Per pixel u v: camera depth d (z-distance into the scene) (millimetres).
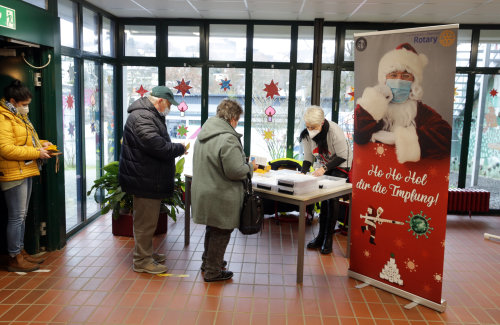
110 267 3492
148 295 3012
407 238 2973
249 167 3027
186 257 3766
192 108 5680
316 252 3992
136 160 3141
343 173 3879
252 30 5473
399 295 3068
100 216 5023
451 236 4676
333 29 5477
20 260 3363
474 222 5281
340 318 2766
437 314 2842
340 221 4590
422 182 2838
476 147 5660
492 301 3061
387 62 2887
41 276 3289
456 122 5617
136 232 3348
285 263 3697
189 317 2729
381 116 2979
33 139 3330
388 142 2973
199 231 4516
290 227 4797
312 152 3963
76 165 4430
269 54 5543
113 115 5516
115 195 4129
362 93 3061
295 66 5523
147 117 3127
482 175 5711
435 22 5320
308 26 5465
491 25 5363
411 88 2795
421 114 2773
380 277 3176
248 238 4367
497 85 5523
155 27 5500
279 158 5473
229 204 3000
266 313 2807
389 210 3045
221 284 3227
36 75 3596
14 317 2674
